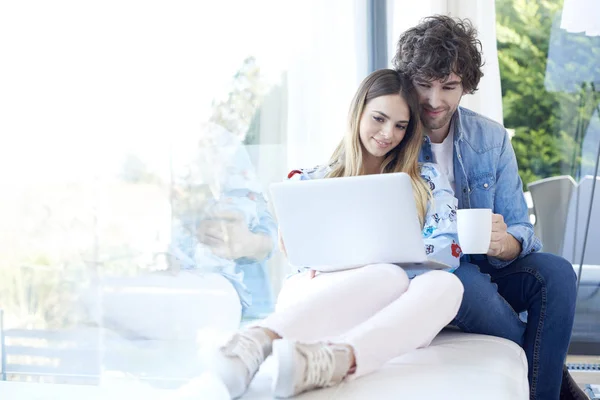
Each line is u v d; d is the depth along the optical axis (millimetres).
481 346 1764
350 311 1576
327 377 1364
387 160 2160
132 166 2451
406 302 1565
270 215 2775
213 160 2625
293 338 1468
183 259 2547
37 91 2295
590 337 3348
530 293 2049
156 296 2488
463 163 2268
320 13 2914
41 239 2301
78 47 2359
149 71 2484
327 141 2945
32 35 2287
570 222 3414
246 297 2689
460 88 2170
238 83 2691
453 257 1926
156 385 2352
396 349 1500
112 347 2400
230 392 1342
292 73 2840
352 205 1699
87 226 2371
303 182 1735
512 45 3449
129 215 2445
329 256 1791
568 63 3400
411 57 2162
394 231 1689
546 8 3412
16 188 2275
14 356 2252
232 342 1391
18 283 2268
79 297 2355
